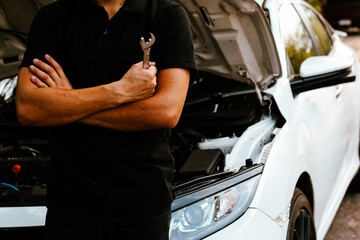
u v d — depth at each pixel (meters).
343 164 4.42
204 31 3.41
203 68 3.49
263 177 2.65
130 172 1.92
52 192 1.99
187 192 2.39
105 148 1.93
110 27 1.99
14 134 3.32
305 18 4.37
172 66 1.99
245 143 2.89
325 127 3.71
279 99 3.20
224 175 2.56
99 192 1.92
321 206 3.67
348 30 16.27
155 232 1.96
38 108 1.95
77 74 2.01
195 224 2.32
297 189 3.10
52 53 2.05
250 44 3.42
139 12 2.00
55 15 2.08
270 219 2.58
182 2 3.30
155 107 1.93
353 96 4.66
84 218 1.94
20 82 2.04
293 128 3.16
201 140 3.13
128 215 1.93
